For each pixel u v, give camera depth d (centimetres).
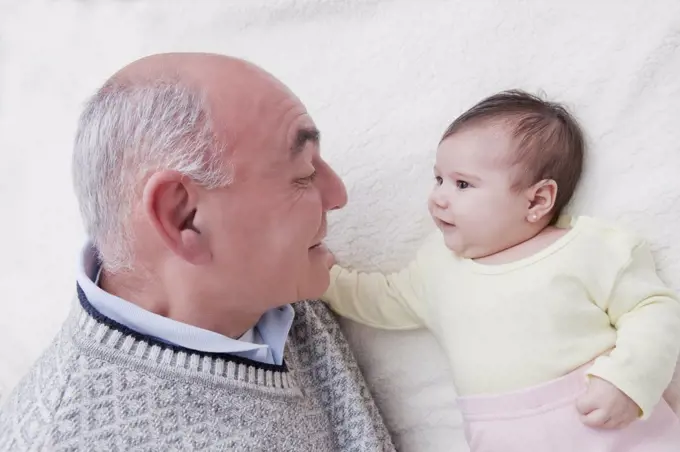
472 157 80
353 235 95
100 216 73
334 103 97
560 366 77
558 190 81
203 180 69
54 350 75
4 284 120
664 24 81
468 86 90
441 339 87
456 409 92
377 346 96
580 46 85
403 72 94
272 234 74
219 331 80
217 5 105
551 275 77
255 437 74
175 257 72
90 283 74
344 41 98
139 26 110
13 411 73
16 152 118
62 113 114
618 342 75
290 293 79
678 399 81
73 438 66
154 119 70
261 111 72
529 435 78
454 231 83
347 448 86
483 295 81
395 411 96
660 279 81
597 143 84
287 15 101
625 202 83
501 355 79
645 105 82
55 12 116
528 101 81
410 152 93
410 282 90
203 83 71
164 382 71
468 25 90
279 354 82
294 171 75
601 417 73
